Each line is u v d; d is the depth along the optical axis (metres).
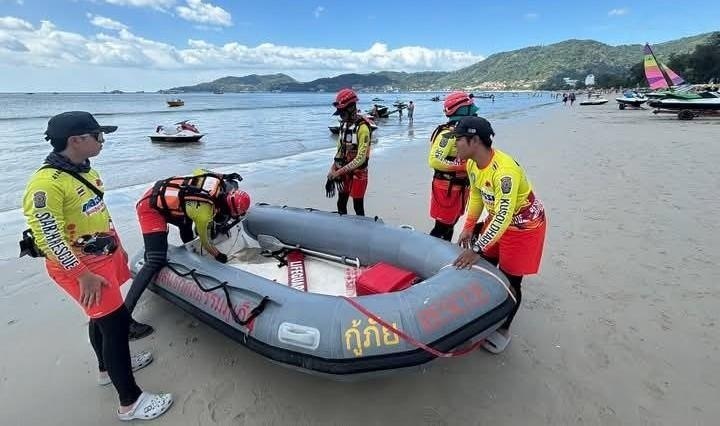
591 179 7.46
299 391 2.53
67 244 1.90
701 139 12.26
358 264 3.57
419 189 7.23
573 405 2.36
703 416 2.25
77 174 1.98
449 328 2.26
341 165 4.25
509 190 2.27
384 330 2.17
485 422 2.26
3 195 7.34
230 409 2.39
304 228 3.89
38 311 3.43
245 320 2.48
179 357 2.84
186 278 3.04
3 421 2.33
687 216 5.31
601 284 3.68
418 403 2.41
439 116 31.78
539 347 2.87
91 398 2.50
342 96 4.00
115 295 2.14
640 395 2.41
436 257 2.98
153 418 2.32
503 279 2.57
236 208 3.10
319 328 2.23
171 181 3.04
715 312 3.21
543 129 17.33
